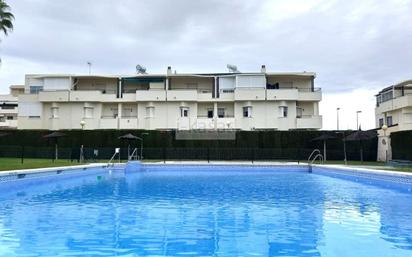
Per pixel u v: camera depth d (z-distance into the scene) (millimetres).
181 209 10219
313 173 26312
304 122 41094
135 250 6188
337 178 21641
